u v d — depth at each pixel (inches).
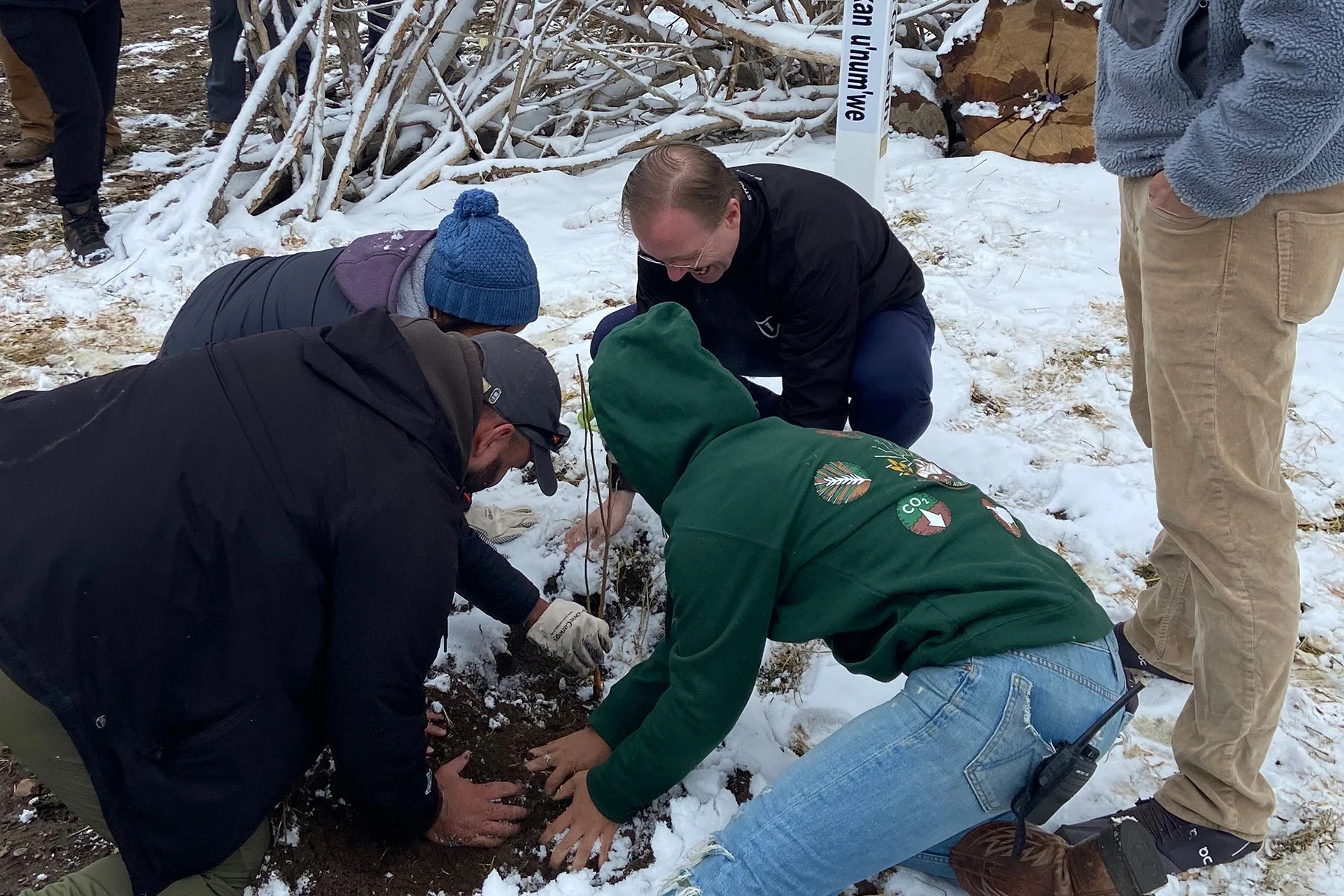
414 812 67.0
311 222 179.3
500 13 213.2
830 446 65.1
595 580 97.6
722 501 61.9
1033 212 171.8
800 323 88.0
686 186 76.4
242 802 60.8
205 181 172.6
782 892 59.1
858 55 126.6
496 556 83.7
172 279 157.6
